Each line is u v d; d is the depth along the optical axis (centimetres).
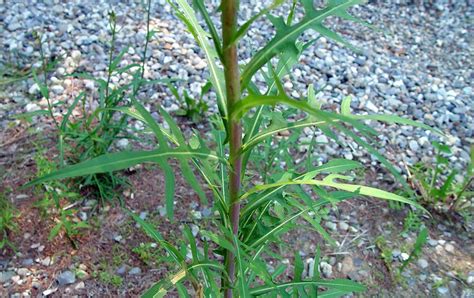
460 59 440
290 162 194
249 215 159
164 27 423
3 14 414
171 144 317
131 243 266
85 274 250
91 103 337
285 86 378
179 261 140
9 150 301
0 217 258
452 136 359
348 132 111
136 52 391
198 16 435
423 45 455
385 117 120
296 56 123
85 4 439
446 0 517
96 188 285
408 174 322
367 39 452
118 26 416
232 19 108
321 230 160
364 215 297
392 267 270
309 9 127
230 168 130
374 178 320
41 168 277
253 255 167
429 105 385
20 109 330
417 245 257
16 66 363
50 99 339
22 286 243
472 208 304
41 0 435
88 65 372
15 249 255
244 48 413
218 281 206
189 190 296
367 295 257
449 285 263
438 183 318
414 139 352
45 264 252
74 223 269
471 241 288
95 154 279
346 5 131
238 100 115
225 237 144
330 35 126
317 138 340
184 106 347
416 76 414
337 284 164
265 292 157
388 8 504
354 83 396
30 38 392
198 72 382
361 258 273
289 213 178
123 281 250
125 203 284
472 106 386
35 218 268
